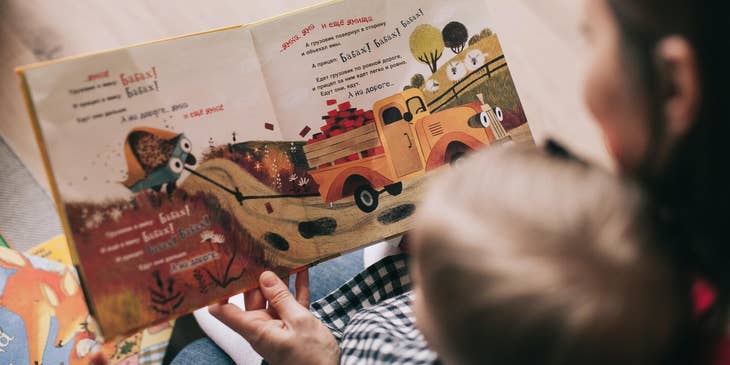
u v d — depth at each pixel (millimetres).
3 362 705
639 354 280
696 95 317
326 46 667
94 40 1132
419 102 688
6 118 1085
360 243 672
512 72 1179
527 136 701
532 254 282
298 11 661
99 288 576
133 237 589
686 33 313
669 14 316
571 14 1185
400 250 791
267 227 645
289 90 658
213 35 627
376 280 740
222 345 798
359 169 676
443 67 692
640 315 276
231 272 628
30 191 1055
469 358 317
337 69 670
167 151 605
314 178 664
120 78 587
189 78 616
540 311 277
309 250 661
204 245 617
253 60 644
